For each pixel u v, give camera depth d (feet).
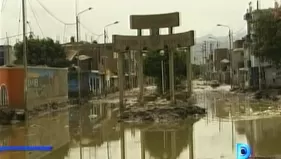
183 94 167.84
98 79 279.28
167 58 218.79
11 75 135.03
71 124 113.50
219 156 61.77
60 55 227.20
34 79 146.92
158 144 75.97
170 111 120.88
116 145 76.69
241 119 110.63
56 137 88.79
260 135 80.18
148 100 174.29
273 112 125.29
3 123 114.42
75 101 196.54
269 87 231.09
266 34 190.80
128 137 86.38
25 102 124.47
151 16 144.46
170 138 82.43
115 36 142.82
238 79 338.75
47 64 217.77
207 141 76.43
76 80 219.00
